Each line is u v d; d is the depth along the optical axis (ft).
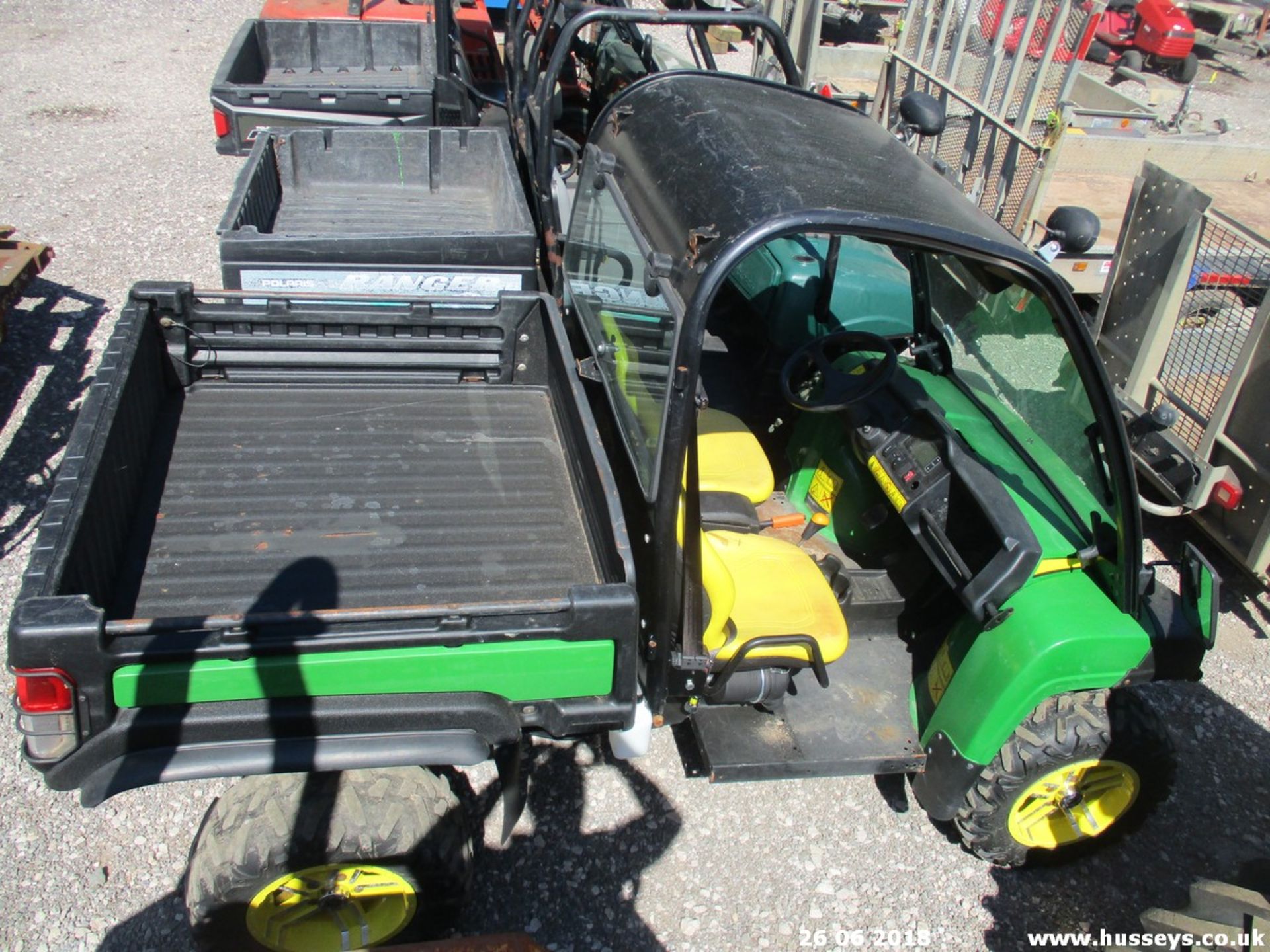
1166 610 9.03
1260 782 11.53
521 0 18.85
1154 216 14.14
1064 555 8.93
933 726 9.43
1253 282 12.91
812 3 21.95
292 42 20.65
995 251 7.55
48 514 7.34
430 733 7.30
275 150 15.51
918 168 9.09
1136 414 14.67
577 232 10.95
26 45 31.12
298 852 7.57
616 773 10.74
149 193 22.66
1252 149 21.07
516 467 10.21
